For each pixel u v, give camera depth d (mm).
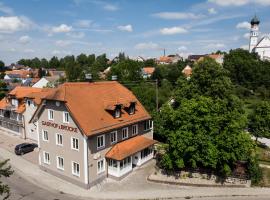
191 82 44188
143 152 38469
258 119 48625
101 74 111188
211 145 30547
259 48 147250
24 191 31156
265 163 39375
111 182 33250
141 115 40312
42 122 36094
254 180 32406
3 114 59500
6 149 47125
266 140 55438
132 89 55688
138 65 84750
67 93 33062
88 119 31844
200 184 31859
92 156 31672
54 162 35469
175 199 28984
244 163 34000
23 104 54750
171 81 91938
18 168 38312
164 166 35688
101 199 29219
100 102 35656
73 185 32750
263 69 85875
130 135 38250
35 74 175500
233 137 30438
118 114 36094
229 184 31641
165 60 199875
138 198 29297
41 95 49719
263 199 28688
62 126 33156
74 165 32781
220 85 42062
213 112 32219
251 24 158000
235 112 34031
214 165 30312
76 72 118375
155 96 55156
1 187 18656
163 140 48344
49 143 35656
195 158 31453
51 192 30891
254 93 83375
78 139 31344
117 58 196750
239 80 86312
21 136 54406
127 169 35125
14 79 147250
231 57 101625
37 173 36500
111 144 34531
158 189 31297
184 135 31078
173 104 45219
